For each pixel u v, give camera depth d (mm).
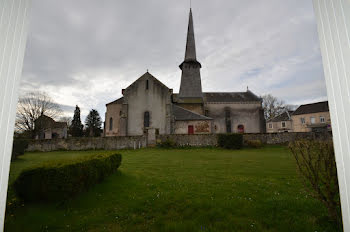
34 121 30281
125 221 3473
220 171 7609
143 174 7133
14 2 2096
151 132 19141
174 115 25188
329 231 2936
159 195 4703
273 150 15727
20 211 3582
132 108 24438
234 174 7035
